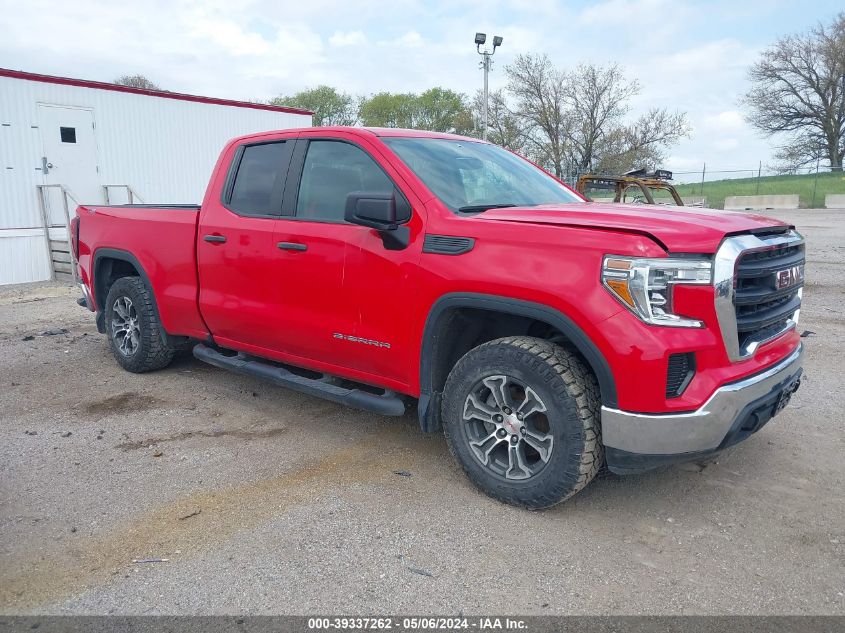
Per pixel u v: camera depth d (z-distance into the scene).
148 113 15.19
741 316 3.16
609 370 3.00
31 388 5.50
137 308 5.61
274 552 3.04
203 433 4.50
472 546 3.08
